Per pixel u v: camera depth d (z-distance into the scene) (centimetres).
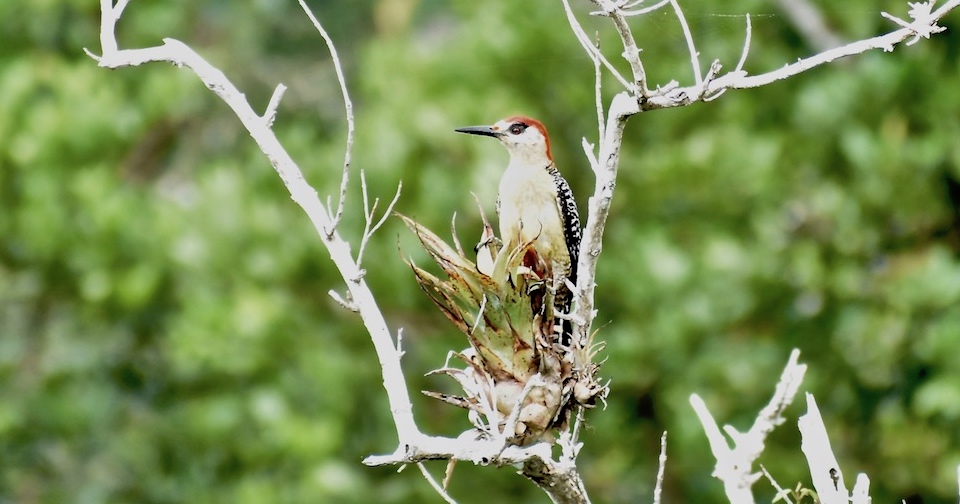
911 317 1416
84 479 1636
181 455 1614
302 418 1497
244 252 1573
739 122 1536
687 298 1466
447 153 1551
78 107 1652
